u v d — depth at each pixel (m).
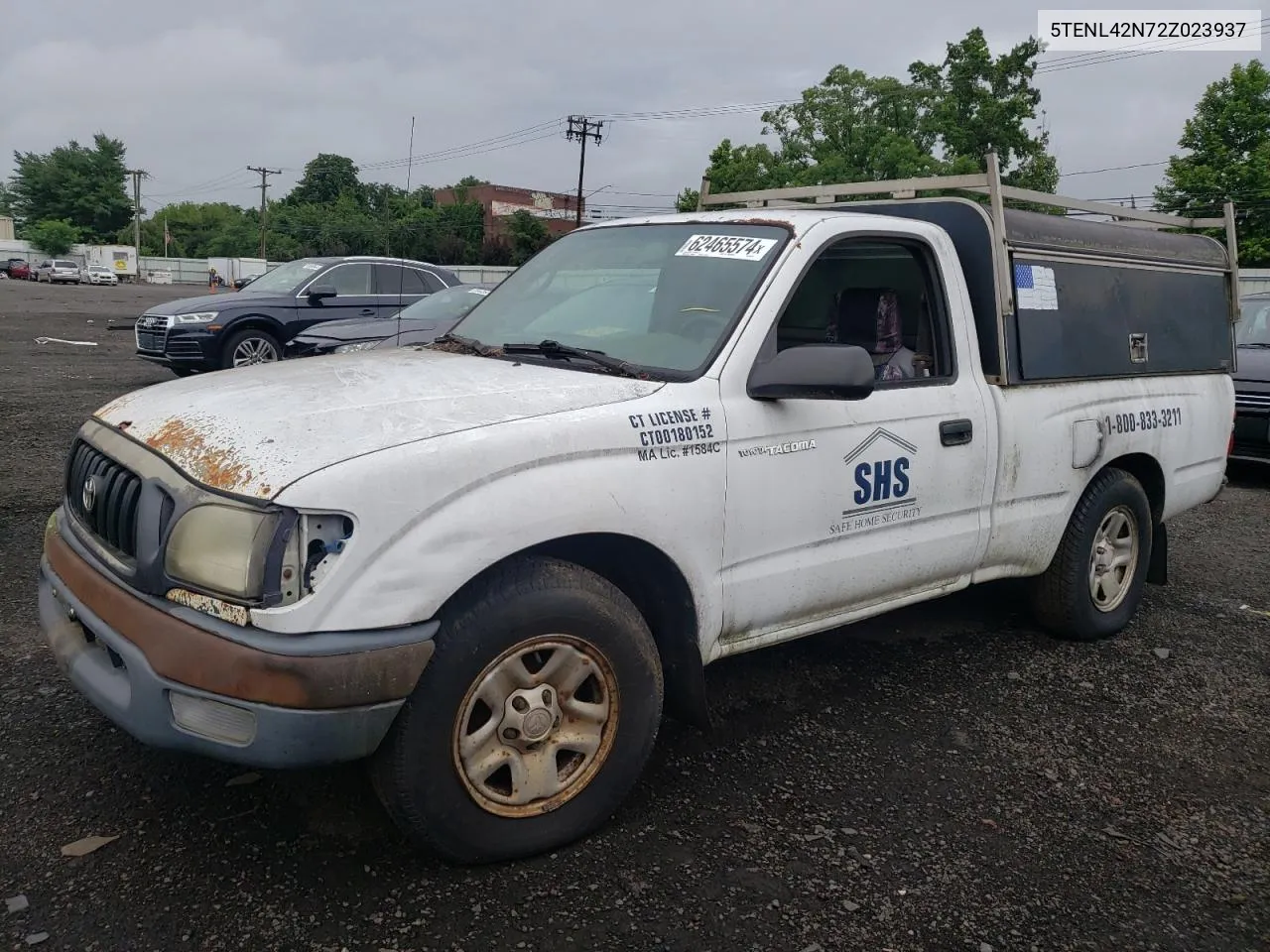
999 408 4.18
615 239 4.20
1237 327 10.13
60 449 8.47
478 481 2.69
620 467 2.96
